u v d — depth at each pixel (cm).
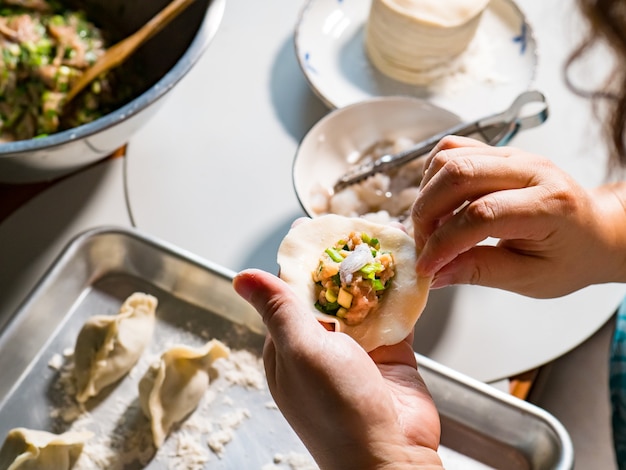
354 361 40
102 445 52
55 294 56
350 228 48
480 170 44
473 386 53
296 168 59
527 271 50
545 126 70
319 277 46
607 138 53
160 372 52
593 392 64
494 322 58
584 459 62
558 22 77
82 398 53
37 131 61
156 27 58
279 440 53
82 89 61
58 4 65
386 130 64
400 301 46
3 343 53
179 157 65
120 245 58
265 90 70
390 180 61
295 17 75
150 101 53
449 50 69
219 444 52
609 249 50
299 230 48
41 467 50
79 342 54
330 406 40
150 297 56
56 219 61
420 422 43
